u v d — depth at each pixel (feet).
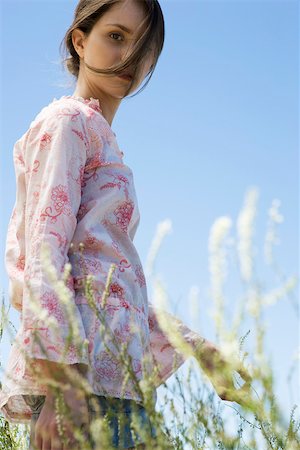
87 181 6.39
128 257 6.37
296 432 4.20
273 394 3.88
